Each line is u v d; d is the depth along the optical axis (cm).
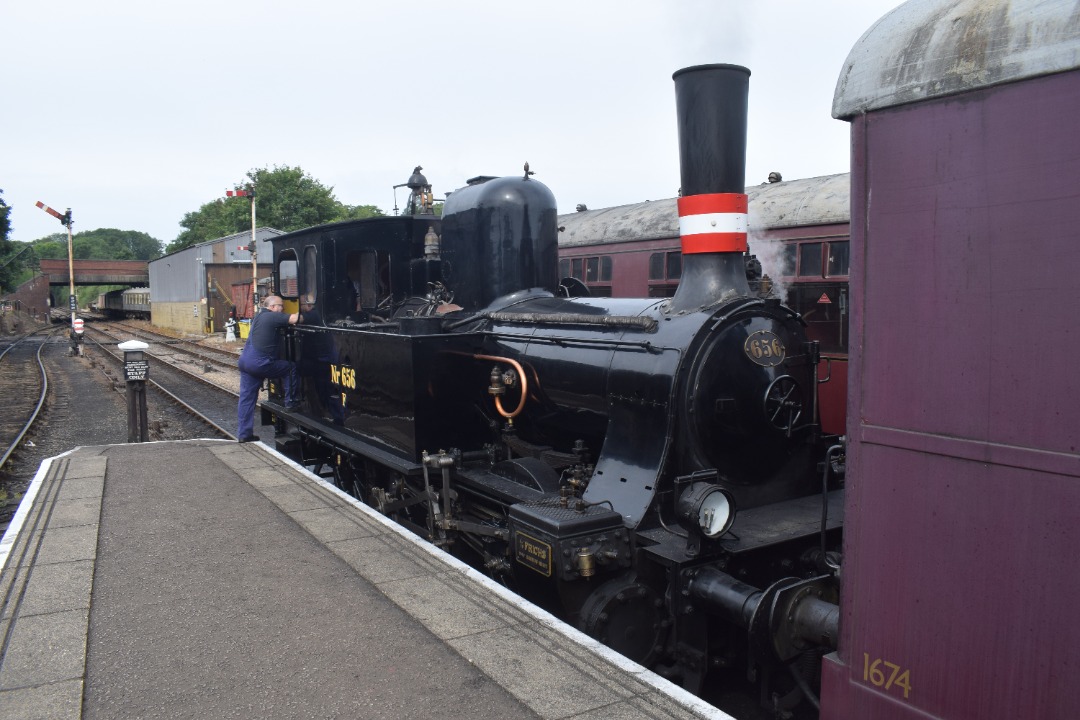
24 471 913
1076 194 184
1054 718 192
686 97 420
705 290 424
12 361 2494
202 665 305
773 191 973
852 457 239
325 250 695
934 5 221
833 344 857
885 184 224
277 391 865
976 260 204
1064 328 188
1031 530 195
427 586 386
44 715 269
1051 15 189
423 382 519
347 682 292
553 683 290
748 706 387
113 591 380
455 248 593
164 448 741
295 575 402
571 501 405
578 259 1283
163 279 5044
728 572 369
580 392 452
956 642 212
